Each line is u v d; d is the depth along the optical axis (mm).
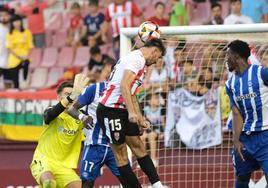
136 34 22234
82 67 34000
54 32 35344
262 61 23938
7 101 28297
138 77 17500
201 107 26297
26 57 33750
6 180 26547
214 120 26188
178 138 26031
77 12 34969
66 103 19500
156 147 25875
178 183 25812
